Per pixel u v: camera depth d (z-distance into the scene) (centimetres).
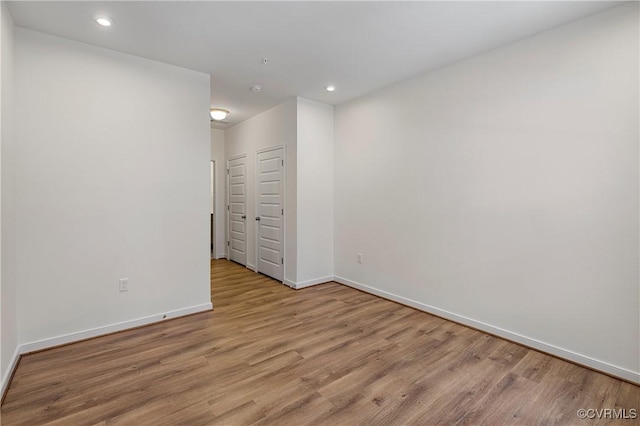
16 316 242
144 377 221
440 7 222
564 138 245
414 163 355
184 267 335
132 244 301
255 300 388
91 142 277
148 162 309
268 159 487
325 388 210
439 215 333
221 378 220
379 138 395
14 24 240
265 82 369
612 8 220
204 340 279
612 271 225
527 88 264
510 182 276
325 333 295
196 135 339
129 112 297
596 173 230
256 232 525
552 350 254
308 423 178
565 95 243
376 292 406
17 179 245
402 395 203
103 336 285
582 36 234
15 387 208
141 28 251
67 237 268
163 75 316
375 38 267
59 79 262
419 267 354
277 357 250
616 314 224
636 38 212
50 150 259
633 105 214
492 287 292
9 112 222
